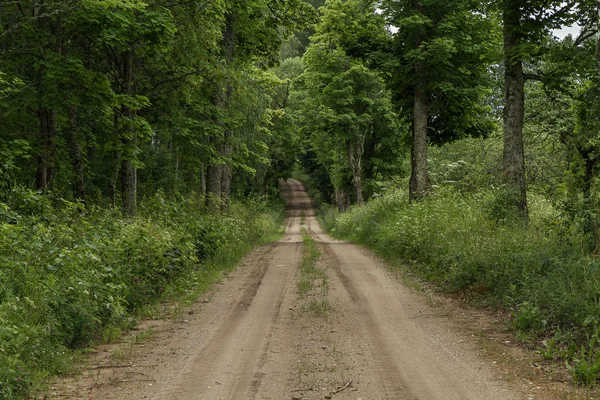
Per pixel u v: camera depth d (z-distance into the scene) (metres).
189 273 13.03
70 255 8.49
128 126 16.38
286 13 25.84
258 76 30.64
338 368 6.34
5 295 6.93
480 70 22.27
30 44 15.19
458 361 6.58
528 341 7.41
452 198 19.11
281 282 13.09
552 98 16.20
